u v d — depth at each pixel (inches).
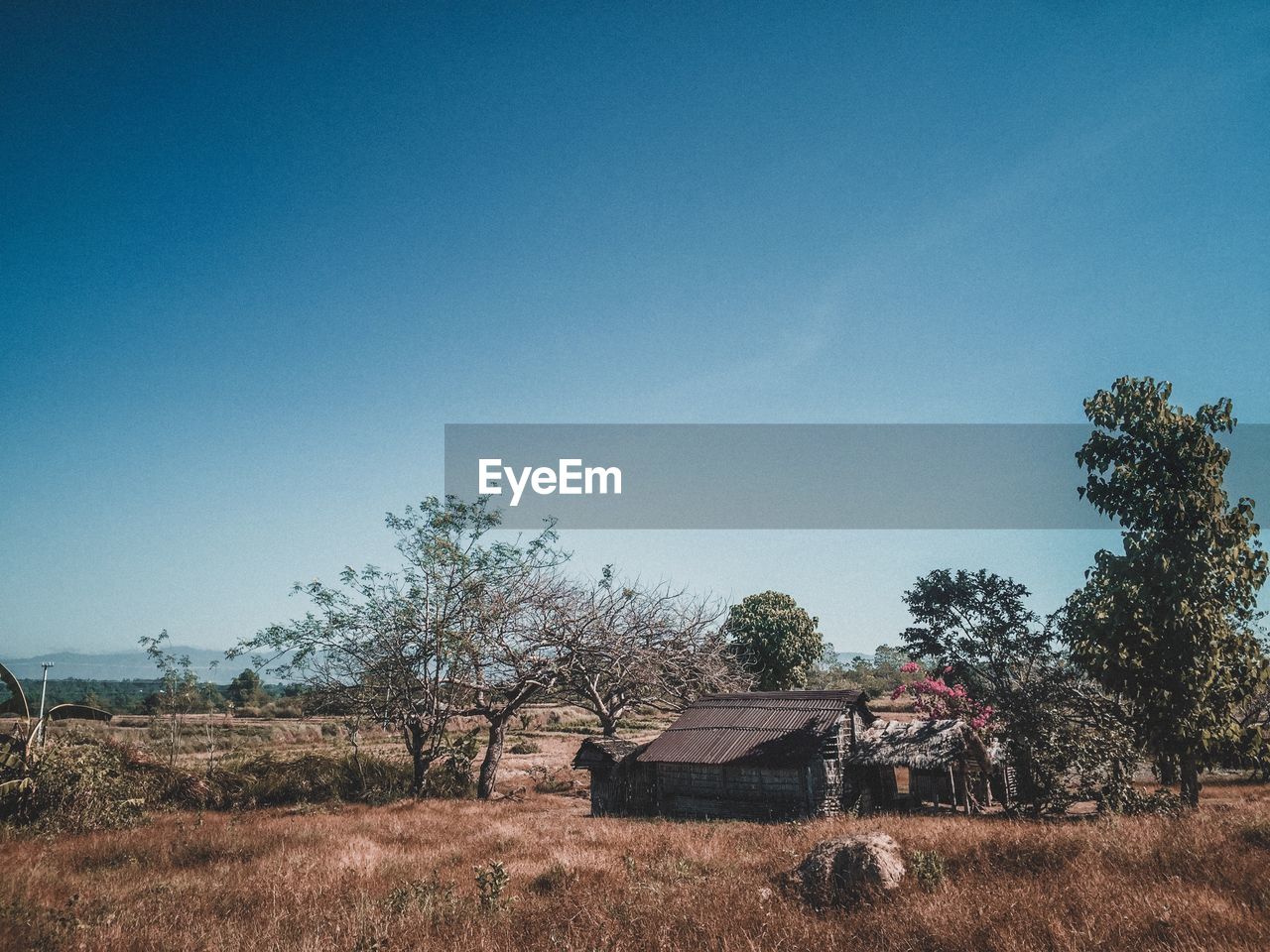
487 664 1296.8
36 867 563.8
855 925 353.1
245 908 454.6
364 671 1268.5
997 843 479.2
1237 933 295.3
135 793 940.0
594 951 336.8
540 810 1143.6
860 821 739.4
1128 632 729.0
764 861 522.0
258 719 2645.2
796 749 1010.1
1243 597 709.9
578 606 1456.7
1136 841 455.5
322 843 684.1
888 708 2202.3
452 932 381.4
